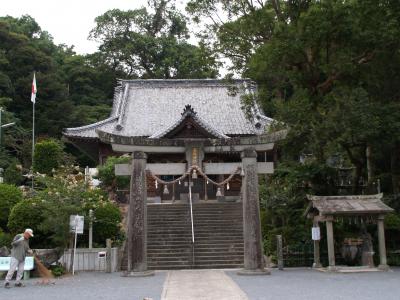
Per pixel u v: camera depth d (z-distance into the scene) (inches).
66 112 2039.9
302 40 658.8
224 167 613.3
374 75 729.0
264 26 716.7
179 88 1644.9
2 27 2171.5
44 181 711.1
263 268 550.0
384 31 642.8
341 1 641.0
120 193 1014.4
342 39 676.1
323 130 650.2
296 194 743.1
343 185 762.8
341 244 664.4
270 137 586.6
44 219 653.3
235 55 759.7
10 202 761.6
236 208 887.7
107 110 2236.7
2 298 390.9
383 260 590.9
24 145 1624.0
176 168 617.0
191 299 360.5
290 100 719.1
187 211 872.9
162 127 1432.1
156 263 668.7
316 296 371.6
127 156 1081.4
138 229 553.0
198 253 696.4
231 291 402.0
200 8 744.3
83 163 2036.2
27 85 1994.3
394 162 796.6
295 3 720.3
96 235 699.4
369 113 638.5
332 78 714.8
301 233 689.6
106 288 449.1
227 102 1560.0
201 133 1214.3
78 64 2527.1
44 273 574.2
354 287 430.3
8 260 536.4
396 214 721.0
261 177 885.2
